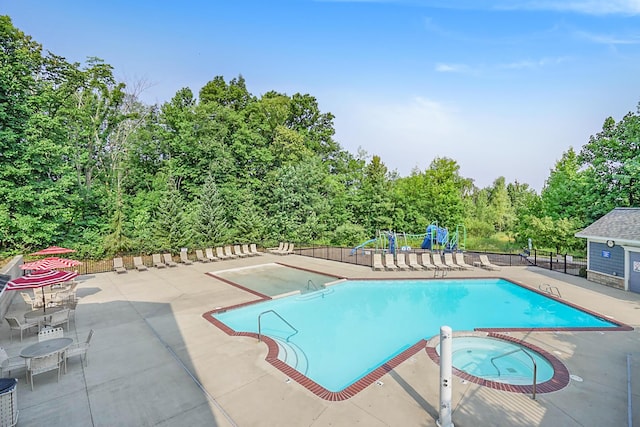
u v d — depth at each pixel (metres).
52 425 5.23
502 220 46.59
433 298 14.52
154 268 19.34
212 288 14.72
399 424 5.28
